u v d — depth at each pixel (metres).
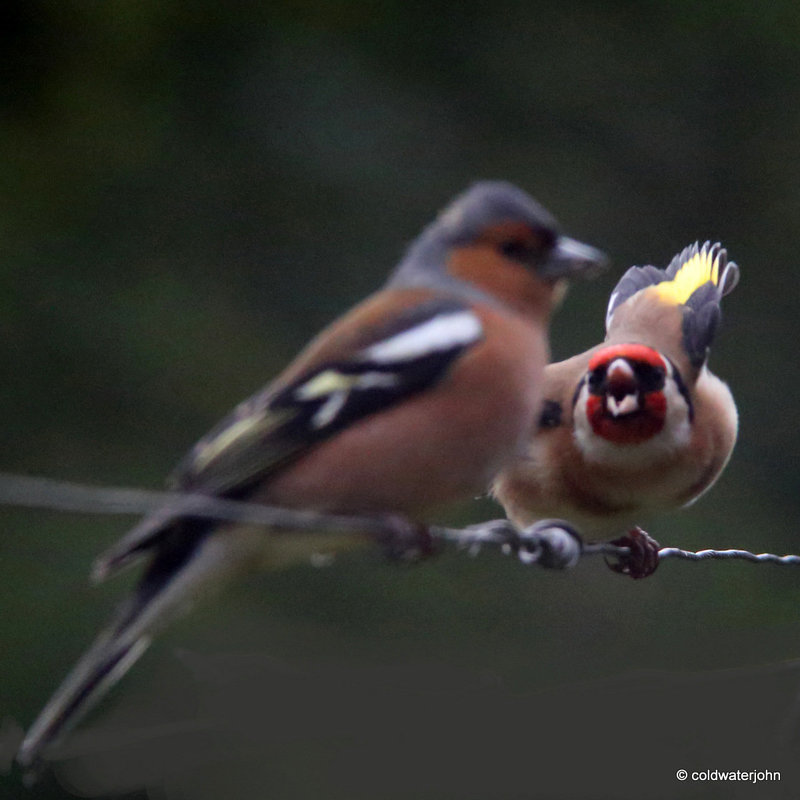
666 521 15.35
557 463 7.35
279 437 4.95
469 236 5.48
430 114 18.91
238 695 6.11
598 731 6.85
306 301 17.91
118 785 5.37
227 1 19.03
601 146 19.36
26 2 18.66
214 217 18.11
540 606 14.30
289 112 18.56
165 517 4.75
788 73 19.95
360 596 14.06
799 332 18.73
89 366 16.62
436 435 5.03
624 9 19.84
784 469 17.05
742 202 19.56
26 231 17.41
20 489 4.05
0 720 12.80
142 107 18.61
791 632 14.45
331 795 6.81
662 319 7.82
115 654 4.67
